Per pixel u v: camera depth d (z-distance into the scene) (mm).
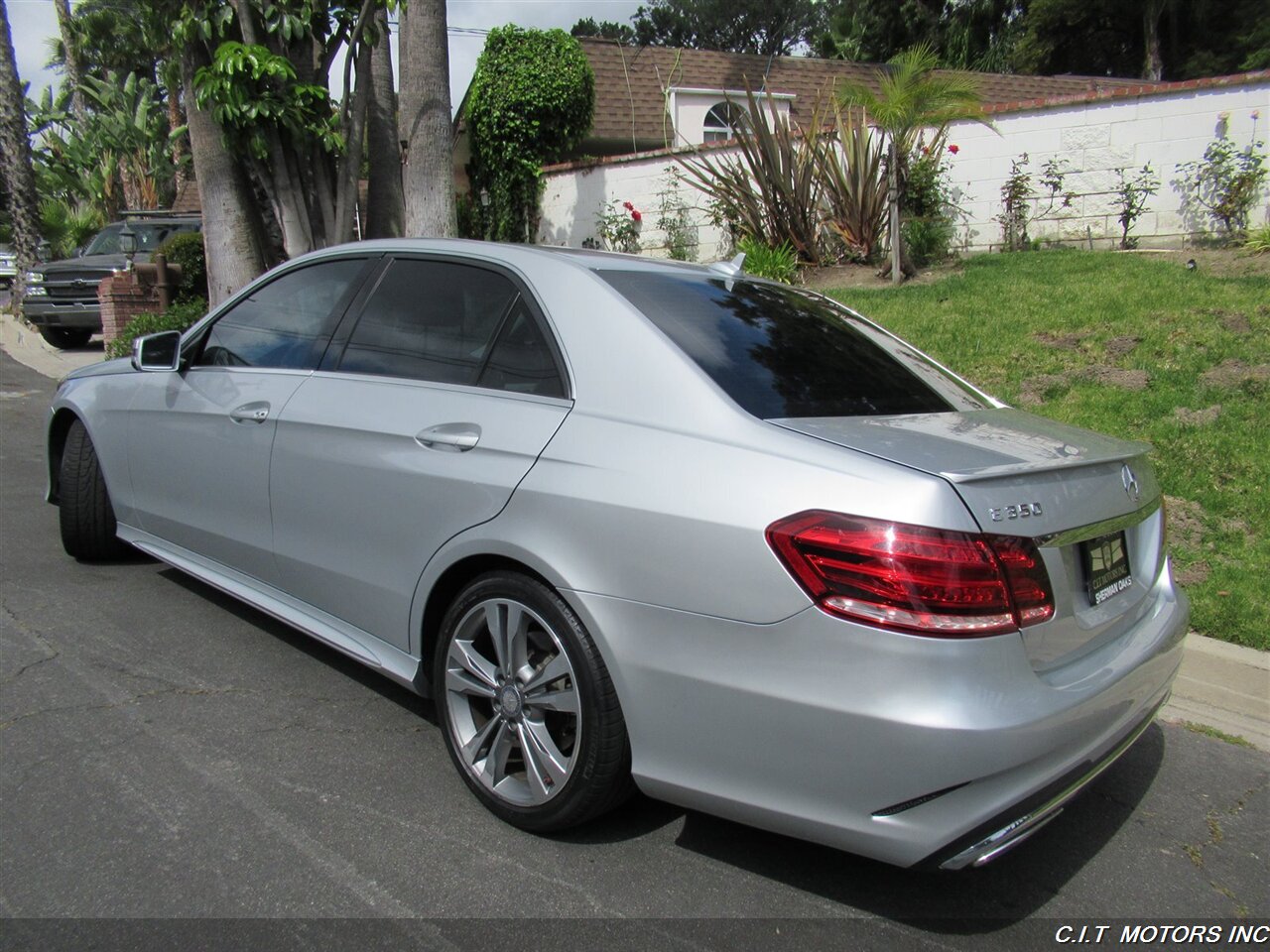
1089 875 2773
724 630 2334
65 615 4297
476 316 3182
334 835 2754
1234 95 9531
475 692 2924
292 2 8383
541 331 2975
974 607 2152
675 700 2424
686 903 2527
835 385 2914
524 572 2766
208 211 9555
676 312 2969
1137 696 2605
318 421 3391
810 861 2734
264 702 3551
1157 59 25438
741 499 2350
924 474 2234
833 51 29359
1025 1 28766
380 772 3109
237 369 3928
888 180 9930
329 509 3348
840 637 2186
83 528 4805
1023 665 2232
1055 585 2338
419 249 3477
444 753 3252
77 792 2902
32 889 2463
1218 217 9641
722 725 2355
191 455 4020
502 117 14109
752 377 2740
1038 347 7332
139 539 4566
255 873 2564
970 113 9680
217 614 4391
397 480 3084
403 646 3172
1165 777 3340
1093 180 10289
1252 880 2781
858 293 9250
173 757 3139
